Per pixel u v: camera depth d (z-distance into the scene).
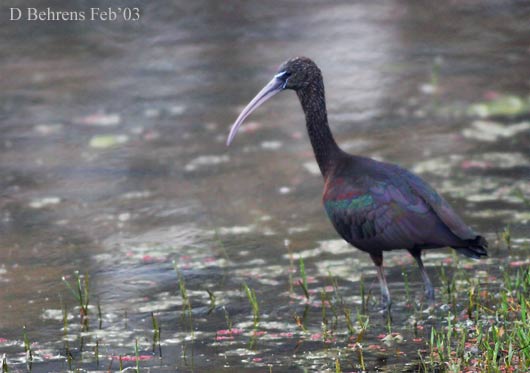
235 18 26.36
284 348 9.60
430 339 9.59
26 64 23.28
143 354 9.61
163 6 27.12
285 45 23.89
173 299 11.17
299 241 12.93
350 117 18.77
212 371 9.09
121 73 22.41
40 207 14.77
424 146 16.62
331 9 27.06
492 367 8.57
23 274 12.09
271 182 15.47
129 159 16.97
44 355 9.66
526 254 11.77
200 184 15.55
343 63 22.44
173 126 18.75
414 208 9.98
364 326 9.91
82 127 18.89
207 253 12.66
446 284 11.08
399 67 22.00
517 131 17.14
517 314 9.95
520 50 22.81
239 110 19.56
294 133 18.08
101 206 14.73
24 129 18.81
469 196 13.97
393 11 26.66
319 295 11.05
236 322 10.39
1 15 26.31
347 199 10.42
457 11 26.42
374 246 10.30
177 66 22.70
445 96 19.67
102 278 11.91
